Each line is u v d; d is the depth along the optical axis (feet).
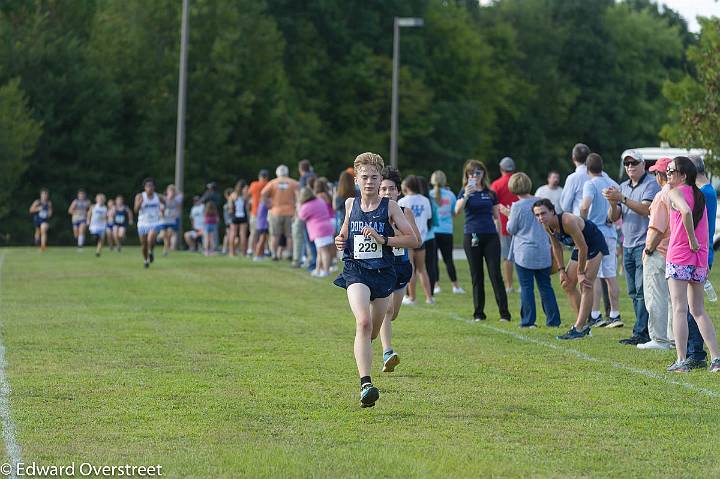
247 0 586.86
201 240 351.67
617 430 76.79
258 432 75.77
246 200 288.10
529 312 134.72
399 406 84.58
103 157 524.52
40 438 73.46
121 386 92.32
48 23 535.60
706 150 289.94
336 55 640.99
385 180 109.70
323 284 197.26
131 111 552.41
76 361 105.70
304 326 134.62
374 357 110.22
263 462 67.26
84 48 531.50
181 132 351.05
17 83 479.41
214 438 73.82
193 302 164.35
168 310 152.46
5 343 117.60
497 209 143.54
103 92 523.29
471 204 142.31
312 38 629.10
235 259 271.90
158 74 556.92
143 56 556.51
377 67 632.79
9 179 478.59
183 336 124.47
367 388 81.87
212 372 99.76
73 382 93.91
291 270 229.66
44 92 510.58
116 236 343.46
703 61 312.09
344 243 87.30
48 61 513.04
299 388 91.81
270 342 119.85
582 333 124.26
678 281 100.63
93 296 173.78
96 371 99.91
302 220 223.10
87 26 553.23
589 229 123.13
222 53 556.51
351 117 637.71
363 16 638.53
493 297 175.94
